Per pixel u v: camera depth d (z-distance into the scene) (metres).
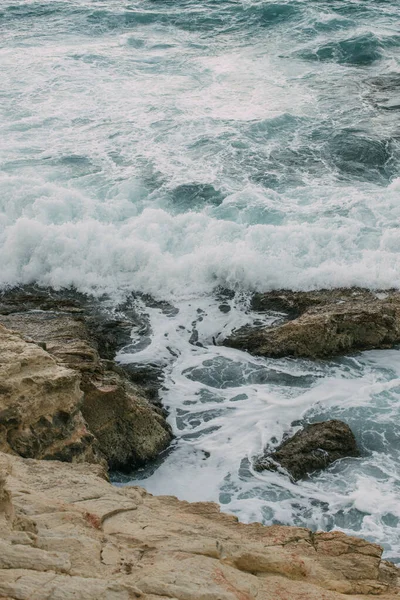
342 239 15.31
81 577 5.68
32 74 24.56
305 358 12.94
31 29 28.92
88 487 7.99
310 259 14.91
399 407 11.69
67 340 12.15
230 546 6.91
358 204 16.98
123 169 18.88
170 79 24.34
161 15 29.89
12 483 7.57
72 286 15.06
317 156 19.58
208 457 10.89
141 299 14.70
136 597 5.56
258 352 13.08
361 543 7.49
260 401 11.96
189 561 6.49
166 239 15.78
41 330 12.59
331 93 23.28
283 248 15.18
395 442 10.94
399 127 21.06
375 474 10.29
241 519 9.59
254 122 21.33
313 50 26.38
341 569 7.05
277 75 24.59
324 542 7.49
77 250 15.35
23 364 9.41
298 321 13.14
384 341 13.20
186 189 17.92
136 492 8.24
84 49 26.78
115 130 20.95
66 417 9.49
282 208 16.97
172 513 7.81
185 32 28.47
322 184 18.17
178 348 13.36
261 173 18.70
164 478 10.55
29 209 16.66
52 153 19.66
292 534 7.61
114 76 24.52
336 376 12.48
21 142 20.25
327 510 9.67
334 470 10.41
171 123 21.33
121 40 27.70
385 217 16.39
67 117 21.70
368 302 13.69
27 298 14.65
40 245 15.39
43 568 5.79
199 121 21.44
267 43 27.19
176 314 14.23
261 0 30.64
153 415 11.20
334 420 11.10
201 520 7.70
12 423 8.95
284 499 9.95
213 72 24.86
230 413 11.75
